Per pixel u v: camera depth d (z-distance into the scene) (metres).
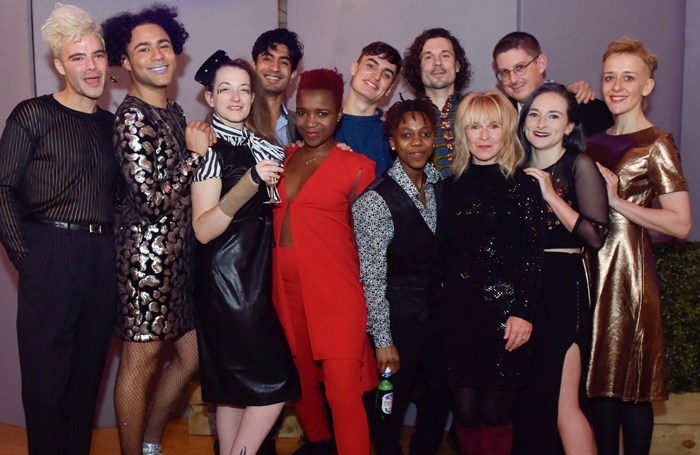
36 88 3.25
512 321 2.18
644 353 2.44
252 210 2.29
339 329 2.25
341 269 2.31
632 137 2.54
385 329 2.33
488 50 3.58
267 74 3.01
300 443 3.20
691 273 2.99
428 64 3.06
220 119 2.35
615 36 3.62
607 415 2.60
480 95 2.34
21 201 2.28
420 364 2.69
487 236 2.24
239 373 2.21
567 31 3.57
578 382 2.31
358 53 3.78
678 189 2.42
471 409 2.29
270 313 2.26
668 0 3.69
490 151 2.28
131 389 2.41
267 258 2.30
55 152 2.22
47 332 2.23
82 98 2.32
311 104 2.31
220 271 2.22
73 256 2.26
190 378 2.69
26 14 3.20
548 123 2.34
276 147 2.39
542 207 2.22
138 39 2.39
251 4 3.68
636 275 2.45
